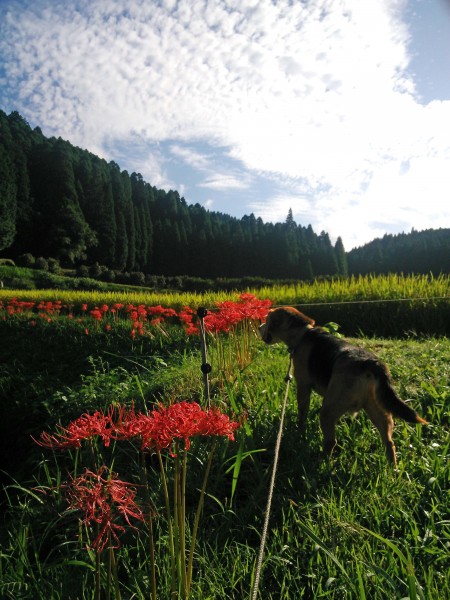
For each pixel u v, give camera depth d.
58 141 83.44
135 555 3.09
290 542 2.90
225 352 6.98
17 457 6.70
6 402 8.09
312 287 13.98
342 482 3.42
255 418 4.50
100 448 4.73
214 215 158.12
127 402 6.11
